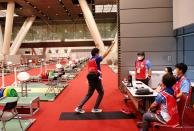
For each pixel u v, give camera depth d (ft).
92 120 19.76
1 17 114.42
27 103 21.04
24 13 97.50
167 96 12.57
